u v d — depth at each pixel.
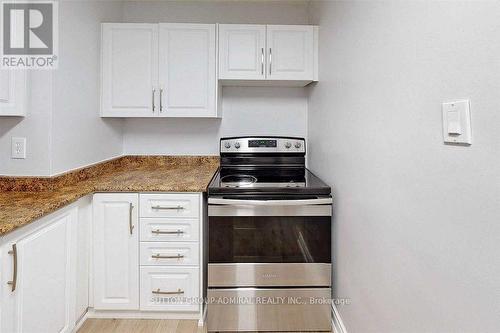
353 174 1.54
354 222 1.53
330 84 2.00
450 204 0.80
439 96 0.84
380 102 1.22
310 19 2.65
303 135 2.80
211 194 1.82
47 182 1.73
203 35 2.36
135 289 1.90
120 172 2.43
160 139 2.79
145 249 1.89
